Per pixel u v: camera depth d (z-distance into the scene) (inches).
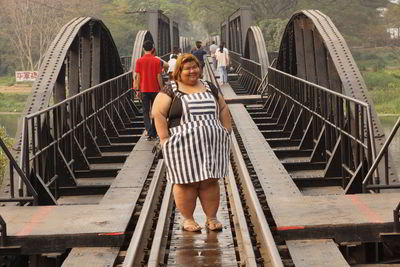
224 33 2096.5
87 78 567.5
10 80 3597.4
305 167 441.4
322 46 530.9
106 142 512.7
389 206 263.1
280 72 630.5
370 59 3506.4
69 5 3604.8
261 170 363.9
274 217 253.0
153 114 233.5
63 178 385.4
